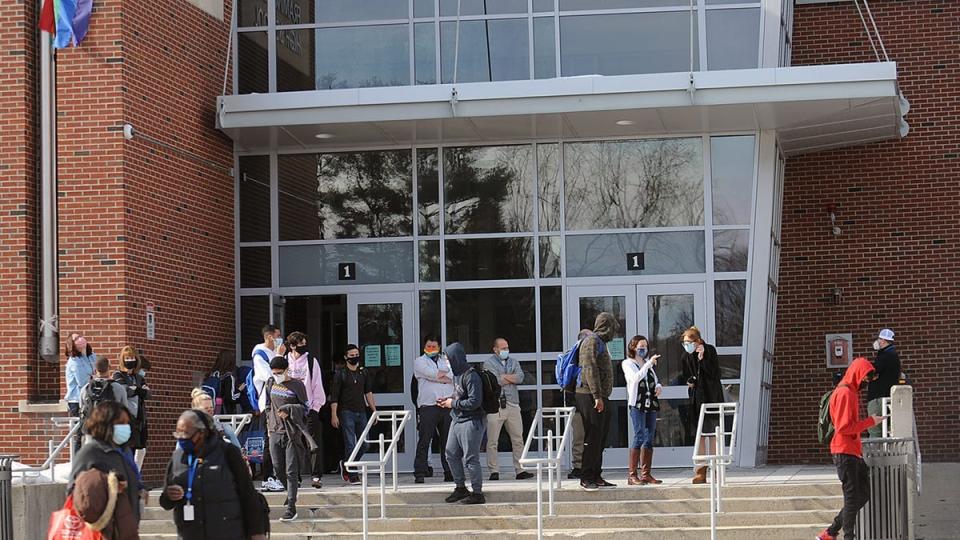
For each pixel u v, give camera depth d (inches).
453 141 798.5
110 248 674.2
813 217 861.8
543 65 782.5
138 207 689.6
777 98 708.7
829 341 853.8
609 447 767.1
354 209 805.2
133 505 369.7
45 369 674.2
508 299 787.4
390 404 791.1
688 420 762.2
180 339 725.3
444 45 794.2
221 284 780.6
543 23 785.6
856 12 865.5
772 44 758.5
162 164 714.8
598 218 786.2
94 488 341.7
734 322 767.7
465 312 791.1
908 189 852.0
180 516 368.2
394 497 600.7
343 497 605.0
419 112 737.0
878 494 528.7
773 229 799.1
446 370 689.0
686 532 542.0
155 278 703.1
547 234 787.4
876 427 646.5
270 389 590.6
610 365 598.9
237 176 808.9
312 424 661.9
